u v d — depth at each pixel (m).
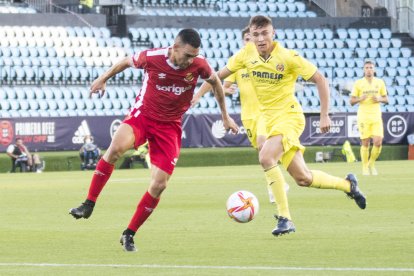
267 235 20.95
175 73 18.14
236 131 20.11
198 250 18.30
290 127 21.00
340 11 88.44
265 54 21.00
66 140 63.50
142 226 23.17
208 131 66.62
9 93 69.81
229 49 79.12
